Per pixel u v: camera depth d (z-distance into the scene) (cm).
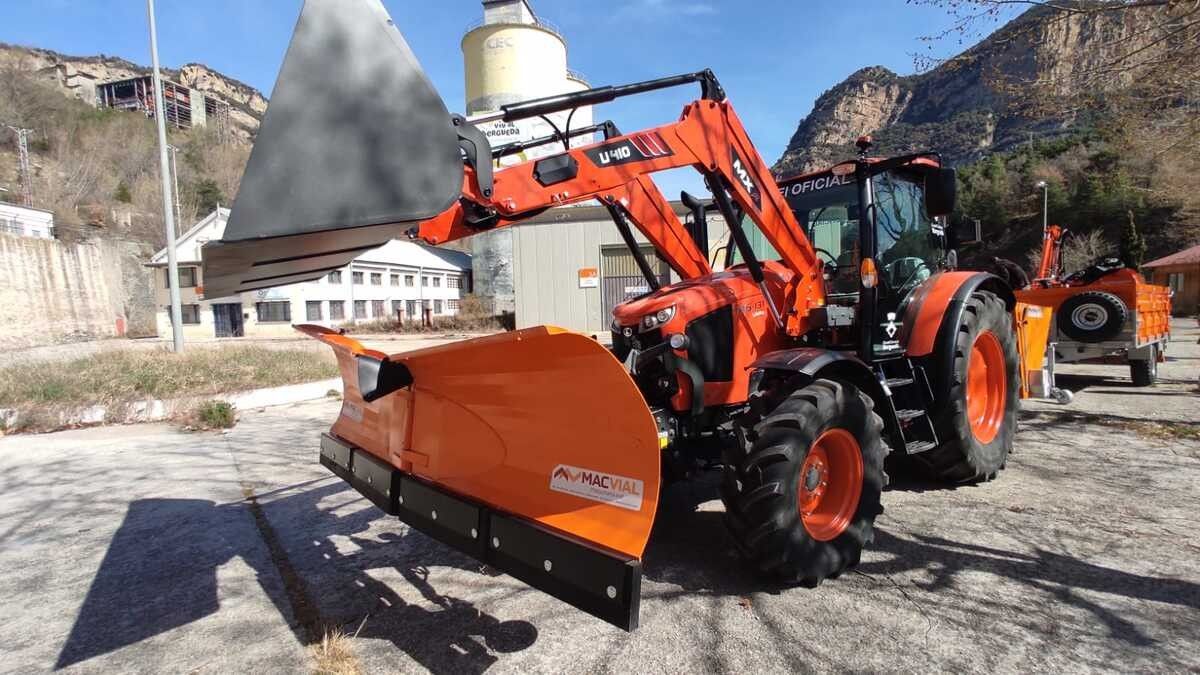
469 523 252
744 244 358
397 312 3716
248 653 268
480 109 3306
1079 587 297
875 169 407
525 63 3256
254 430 753
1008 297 505
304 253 209
